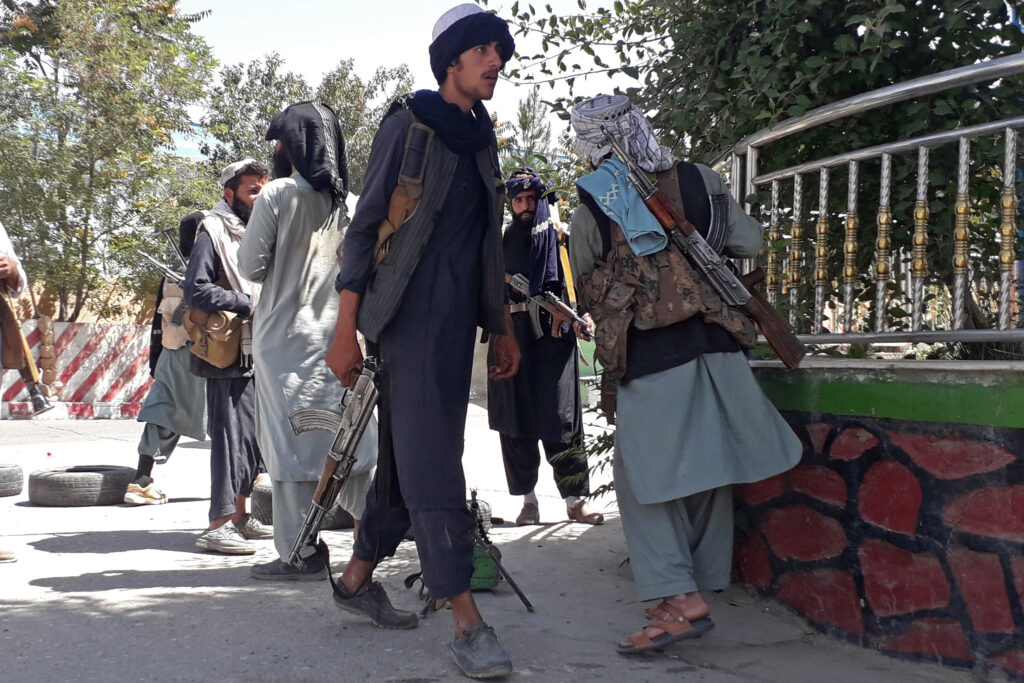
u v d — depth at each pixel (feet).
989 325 11.99
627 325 9.84
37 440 31.60
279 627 10.46
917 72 11.75
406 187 9.34
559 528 16.47
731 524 10.58
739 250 10.56
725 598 11.59
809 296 12.38
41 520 17.17
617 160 10.32
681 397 9.71
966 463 8.89
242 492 15.08
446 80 9.66
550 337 16.11
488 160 9.86
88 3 54.24
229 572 13.12
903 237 11.44
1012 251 9.25
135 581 12.53
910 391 9.37
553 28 13.67
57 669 8.96
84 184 52.54
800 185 11.61
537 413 16.19
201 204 57.16
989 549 8.68
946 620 9.07
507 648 9.96
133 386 50.62
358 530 10.53
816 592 10.50
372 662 9.37
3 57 52.75
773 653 9.92
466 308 9.64
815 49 12.07
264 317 12.67
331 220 13.00
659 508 9.90
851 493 10.03
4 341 13.67
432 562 9.23
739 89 12.45
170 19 60.29
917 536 9.33
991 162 11.07
